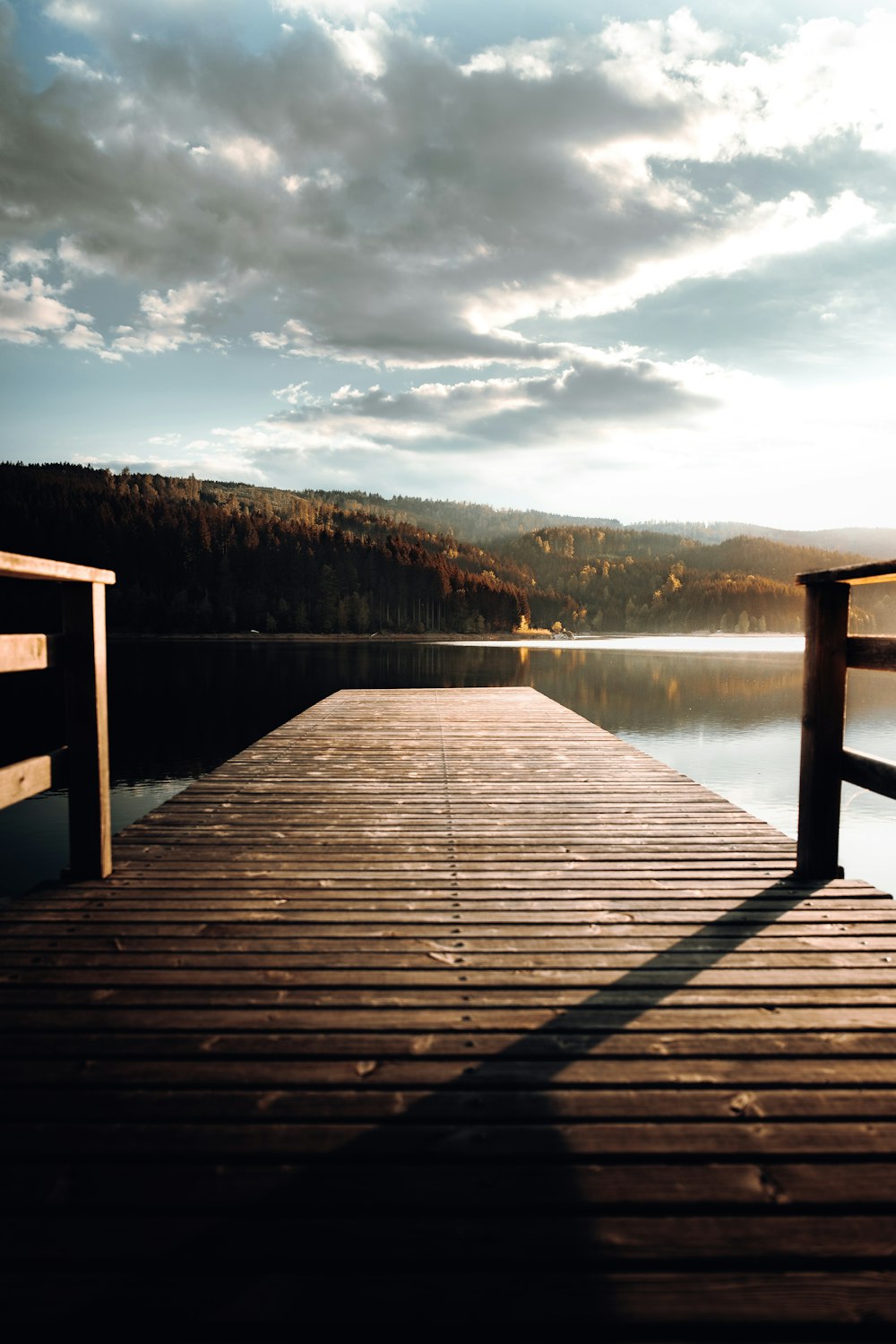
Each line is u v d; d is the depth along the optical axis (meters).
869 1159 1.29
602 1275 1.06
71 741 2.67
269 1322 0.98
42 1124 1.36
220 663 36.66
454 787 4.29
